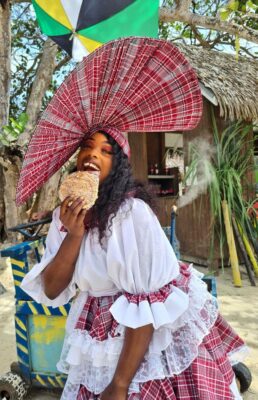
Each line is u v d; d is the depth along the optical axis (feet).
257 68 21.25
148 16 14.30
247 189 17.42
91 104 4.02
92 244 4.00
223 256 17.07
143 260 3.81
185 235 18.12
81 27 13.87
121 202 3.92
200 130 16.76
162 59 3.89
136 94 4.06
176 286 4.04
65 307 7.02
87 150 4.09
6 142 15.85
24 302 7.23
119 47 3.71
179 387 4.00
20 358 7.43
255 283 15.19
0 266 16.16
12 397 7.19
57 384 7.31
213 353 4.37
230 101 15.42
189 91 4.17
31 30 32.81
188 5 16.34
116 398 3.65
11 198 17.52
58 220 4.48
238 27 15.37
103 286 4.11
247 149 17.10
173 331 3.97
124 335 3.82
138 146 20.04
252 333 10.50
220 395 4.08
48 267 4.14
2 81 17.90
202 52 20.59
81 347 4.12
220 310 12.31
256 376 8.28
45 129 4.17
